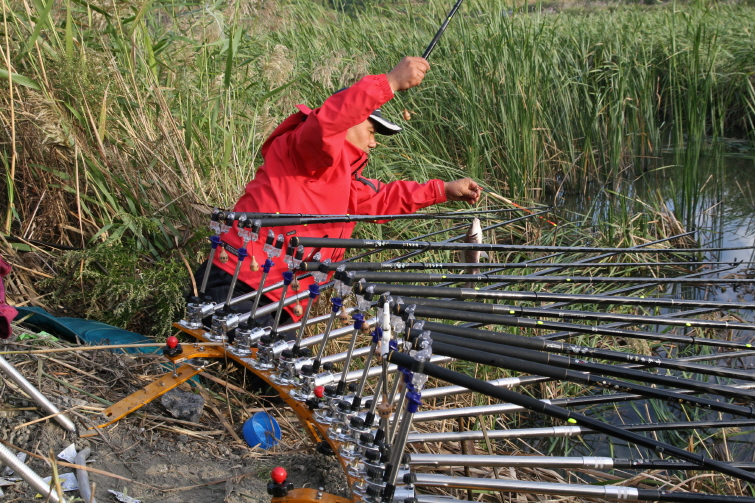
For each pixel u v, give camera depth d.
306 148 3.33
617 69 8.38
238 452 2.84
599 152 8.13
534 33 7.65
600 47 9.20
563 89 8.05
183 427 2.93
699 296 5.50
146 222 4.11
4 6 4.14
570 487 2.27
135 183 4.35
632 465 2.45
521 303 4.90
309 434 2.82
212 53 5.36
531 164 7.19
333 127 3.23
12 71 4.22
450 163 7.09
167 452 2.74
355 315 2.41
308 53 7.15
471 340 2.35
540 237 6.11
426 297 2.84
